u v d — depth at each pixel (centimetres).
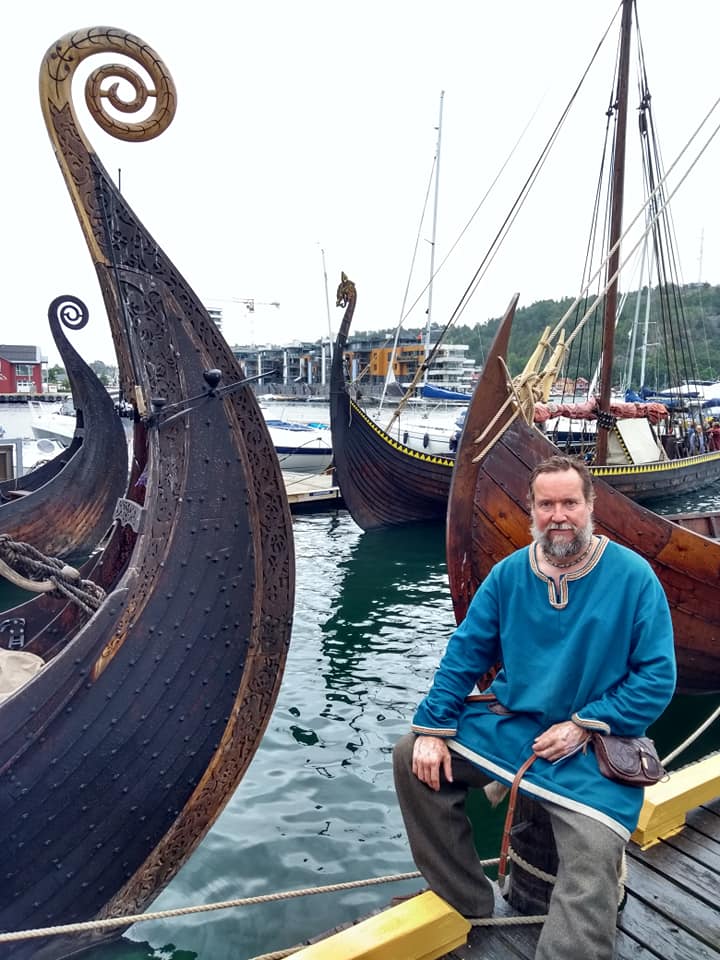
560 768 190
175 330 317
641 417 1616
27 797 272
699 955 219
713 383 3500
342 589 982
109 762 292
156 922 349
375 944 205
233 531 327
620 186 1178
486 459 452
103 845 298
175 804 319
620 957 217
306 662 712
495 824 446
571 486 193
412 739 211
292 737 553
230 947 337
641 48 1277
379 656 730
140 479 387
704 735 558
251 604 334
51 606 443
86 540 961
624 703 186
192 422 319
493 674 475
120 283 306
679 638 518
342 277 1154
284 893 246
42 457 1880
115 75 294
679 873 257
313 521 1441
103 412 962
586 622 192
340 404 1184
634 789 186
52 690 274
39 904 286
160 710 306
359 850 413
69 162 296
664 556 489
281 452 2014
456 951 218
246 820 441
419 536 1294
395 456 1239
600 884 174
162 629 305
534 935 224
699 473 1769
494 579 211
